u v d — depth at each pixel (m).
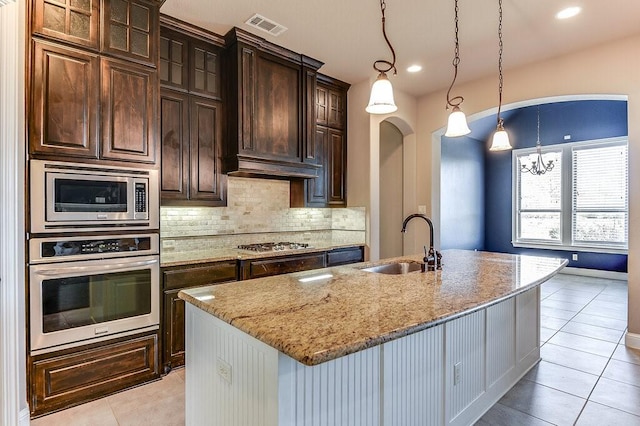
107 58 2.35
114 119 2.37
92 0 2.30
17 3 1.96
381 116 4.37
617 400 2.35
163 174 2.94
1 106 1.90
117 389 2.40
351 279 1.96
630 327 3.23
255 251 3.40
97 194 2.28
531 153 7.18
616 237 6.20
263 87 3.41
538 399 2.38
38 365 2.09
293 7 2.74
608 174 6.25
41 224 2.08
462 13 2.80
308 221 4.51
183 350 2.78
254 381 1.25
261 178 4.00
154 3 2.57
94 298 2.29
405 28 3.05
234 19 2.93
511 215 7.46
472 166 7.46
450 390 1.91
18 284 1.98
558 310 4.39
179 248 3.37
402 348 1.60
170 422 2.08
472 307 1.42
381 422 1.49
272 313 1.33
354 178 4.43
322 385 1.26
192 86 3.13
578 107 6.55
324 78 4.15
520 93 3.85
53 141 2.12
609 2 2.65
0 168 1.90
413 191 4.88
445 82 4.31
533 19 2.89
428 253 2.42
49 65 2.12
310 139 3.84
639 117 3.13
